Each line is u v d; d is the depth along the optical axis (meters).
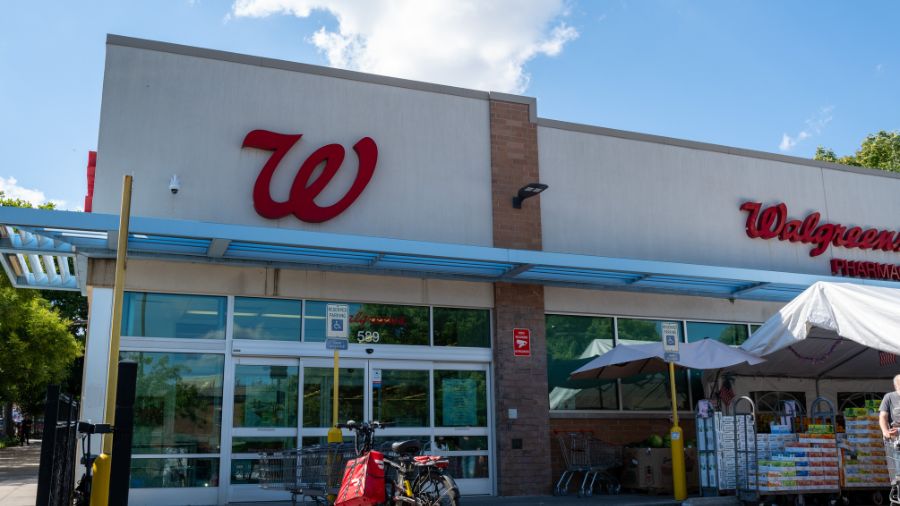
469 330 15.13
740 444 13.02
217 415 13.20
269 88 14.25
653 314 16.59
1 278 27.12
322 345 13.99
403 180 14.91
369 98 14.94
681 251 16.95
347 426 9.55
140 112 13.38
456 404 14.79
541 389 15.12
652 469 14.59
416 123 15.23
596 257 14.18
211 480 12.97
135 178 13.15
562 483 15.11
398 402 14.38
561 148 16.34
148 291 13.14
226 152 13.77
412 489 9.02
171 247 12.71
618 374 15.82
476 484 14.59
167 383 13.05
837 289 13.11
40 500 6.70
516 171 15.80
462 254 13.26
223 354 13.41
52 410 6.92
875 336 12.43
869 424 13.01
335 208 14.14
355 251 12.88
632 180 16.83
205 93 13.84
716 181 17.66
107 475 7.89
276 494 13.24
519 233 15.55
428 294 14.81
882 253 19.22
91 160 14.12
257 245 12.62
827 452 12.72
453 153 15.40
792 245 18.17
